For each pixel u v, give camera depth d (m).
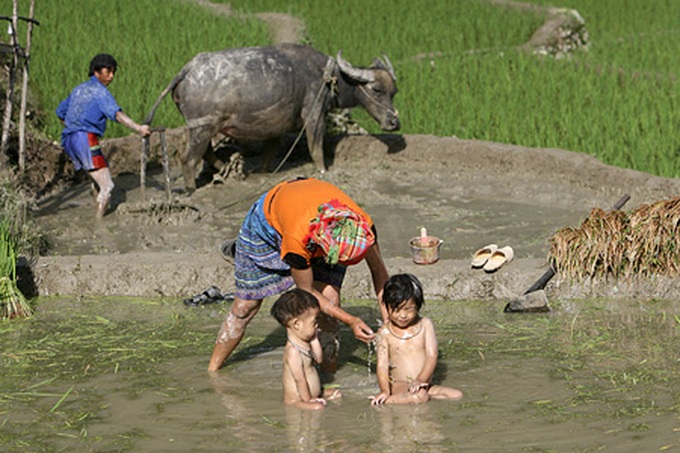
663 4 64.88
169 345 17.81
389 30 51.75
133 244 25.34
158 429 13.95
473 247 24.11
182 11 47.53
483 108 36.38
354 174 32.47
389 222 26.86
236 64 30.02
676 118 33.62
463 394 15.00
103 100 27.25
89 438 13.69
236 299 16.16
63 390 15.62
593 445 12.97
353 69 31.81
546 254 23.08
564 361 16.36
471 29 53.91
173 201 27.83
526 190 29.84
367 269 20.89
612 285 20.14
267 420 14.18
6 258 20.14
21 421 14.36
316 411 14.50
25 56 29.45
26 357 17.28
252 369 16.47
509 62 42.75
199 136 30.06
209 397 15.20
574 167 30.55
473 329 18.36
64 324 19.22
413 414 14.25
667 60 49.38
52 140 32.78
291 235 14.48
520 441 13.16
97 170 27.66
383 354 15.32
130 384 15.84
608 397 14.69
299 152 34.50
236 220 27.81
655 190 28.08
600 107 35.91
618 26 59.81
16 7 29.14
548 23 56.19
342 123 36.34
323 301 15.05
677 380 15.30
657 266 20.03
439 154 33.50
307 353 14.81
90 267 21.36
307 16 53.94
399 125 32.66
